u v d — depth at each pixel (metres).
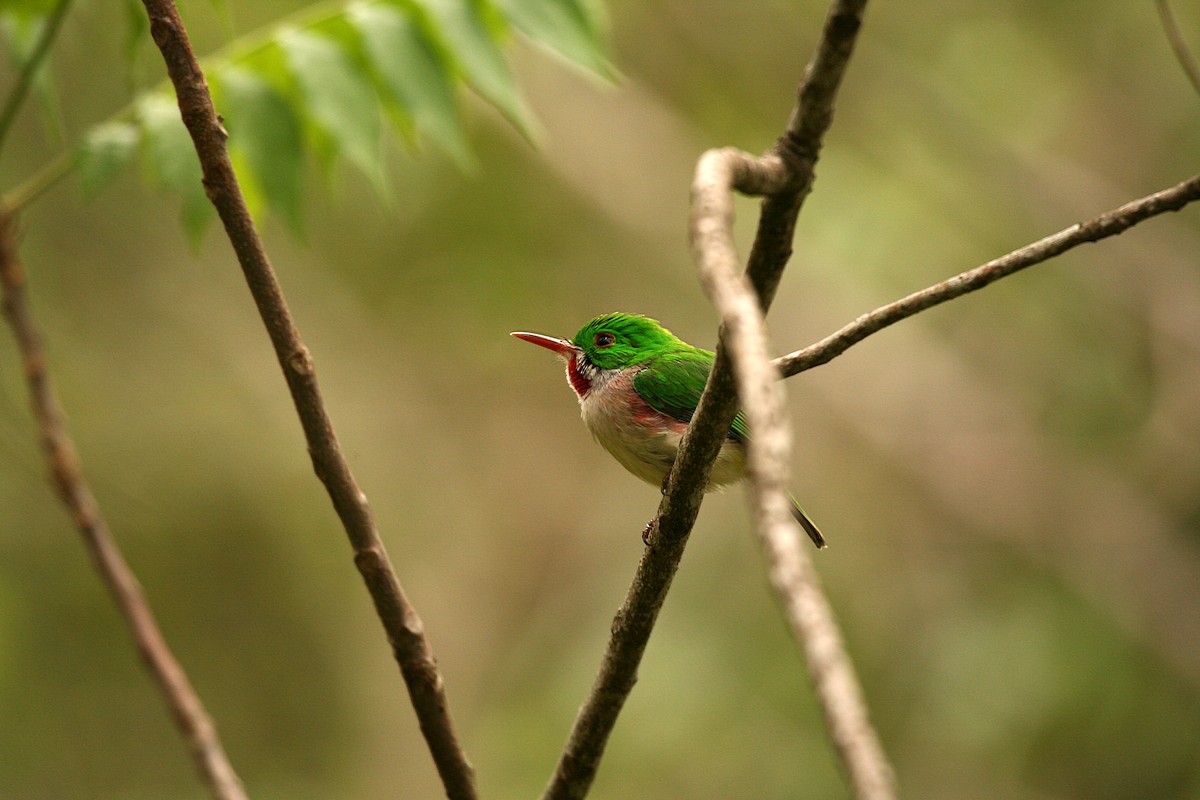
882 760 1.46
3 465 10.37
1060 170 14.26
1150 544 13.34
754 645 11.98
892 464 14.34
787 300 14.66
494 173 13.52
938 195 14.48
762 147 14.73
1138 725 11.42
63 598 12.41
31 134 11.12
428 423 15.95
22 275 4.67
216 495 13.52
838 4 2.57
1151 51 14.26
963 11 14.59
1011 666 11.62
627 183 14.33
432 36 5.20
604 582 14.87
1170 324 13.96
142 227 12.84
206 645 13.30
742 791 11.05
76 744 12.16
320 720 13.59
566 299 14.73
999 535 13.76
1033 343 14.61
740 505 12.68
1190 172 14.24
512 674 14.80
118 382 12.98
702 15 14.45
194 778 12.63
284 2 10.95
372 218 13.23
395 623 3.64
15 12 5.02
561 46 5.24
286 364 3.38
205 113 3.24
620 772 11.23
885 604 13.23
